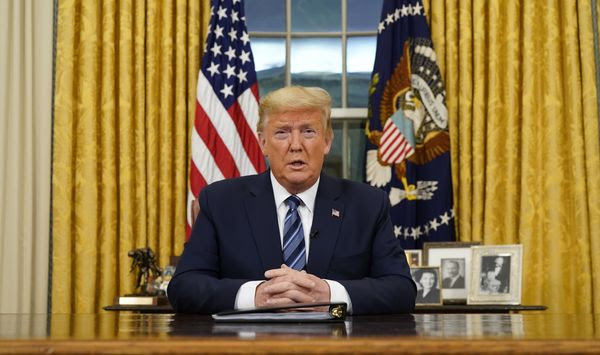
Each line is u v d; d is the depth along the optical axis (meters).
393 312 2.20
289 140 2.38
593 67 4.50
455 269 3.96
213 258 2.38
